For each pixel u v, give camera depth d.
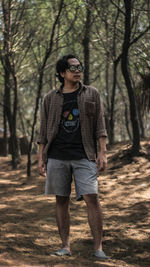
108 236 4.04
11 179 8.79
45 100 3.28
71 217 4.88
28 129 23.47
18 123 23.91
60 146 3.11
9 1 9.02
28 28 10.47
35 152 17.12
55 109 3.15
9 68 9.80
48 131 3.19
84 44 9.73
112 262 3.03
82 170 3.05
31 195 6.53
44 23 11.19
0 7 9.53
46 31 11.24
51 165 3.13
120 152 8.80
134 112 8.38
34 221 4.65
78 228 4.37
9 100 10.84
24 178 8.78
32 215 5.01
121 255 3.47
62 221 3.22
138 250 3.59
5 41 9.41
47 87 19.42
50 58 13.87
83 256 3.32
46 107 3.27
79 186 3.04
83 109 3.09
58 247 3.65
